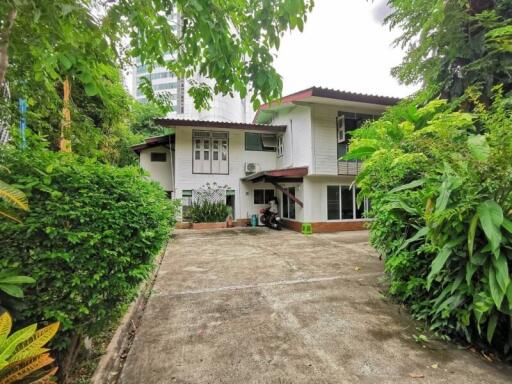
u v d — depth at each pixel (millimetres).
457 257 2215
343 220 10383
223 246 7148
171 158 11883
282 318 2918
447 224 2154
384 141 3719
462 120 2871
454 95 4645
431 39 4688
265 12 1724
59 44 1538
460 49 4434
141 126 16797
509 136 1975
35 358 1137
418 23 5090
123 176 2066
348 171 10180
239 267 5031
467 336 2223
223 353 2283
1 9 1474
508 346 2074
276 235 9188
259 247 6988
